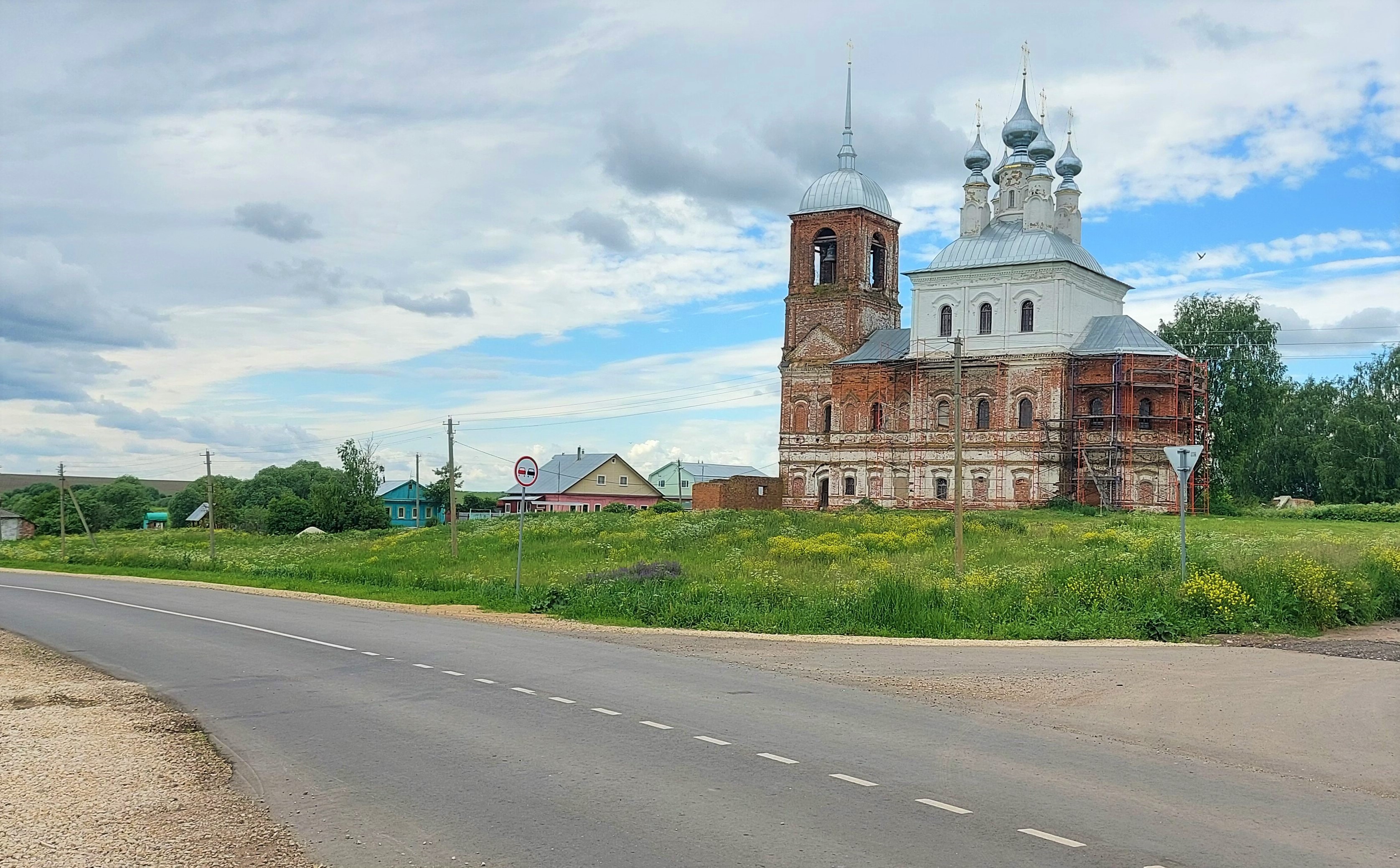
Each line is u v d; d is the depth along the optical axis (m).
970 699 16.25
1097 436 76.75
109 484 151.25
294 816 10.45
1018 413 78.75
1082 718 14.94
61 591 40.22
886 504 84.06
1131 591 26.00
